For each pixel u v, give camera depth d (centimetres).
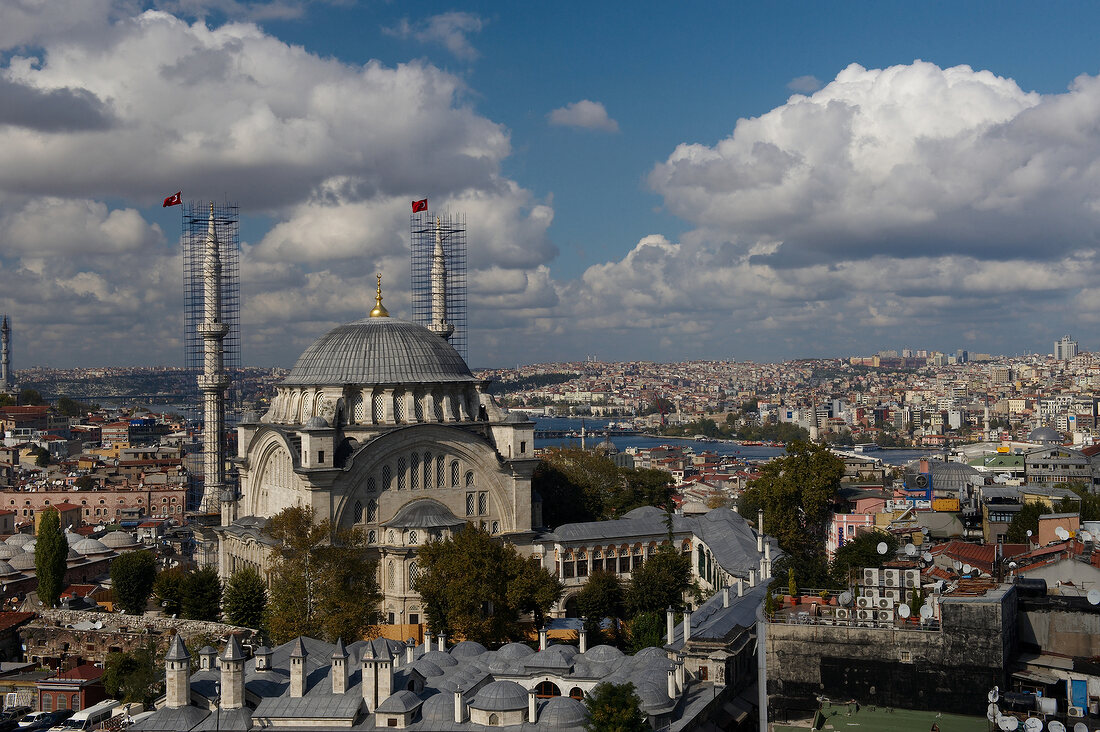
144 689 11481
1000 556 10969
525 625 14188
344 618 12619
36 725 11012
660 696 9106
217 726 8981
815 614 9044
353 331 16550
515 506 16125
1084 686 8131
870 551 11544
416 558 14688
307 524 13388
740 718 9494
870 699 8475
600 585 14800
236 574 14775
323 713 9056
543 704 9156
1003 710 8025
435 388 16250
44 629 14088
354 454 15012
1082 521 14475
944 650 8312
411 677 9481
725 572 14762
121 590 16400
